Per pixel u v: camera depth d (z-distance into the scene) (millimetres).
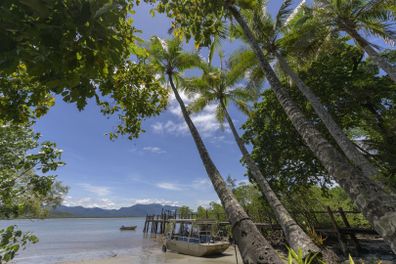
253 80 14828
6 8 1141
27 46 1232
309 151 14555
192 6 3014
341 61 13945
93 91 1688
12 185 3098
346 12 11547
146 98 4059
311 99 9594
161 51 13930
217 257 17906
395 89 12461
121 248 25703
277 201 10719
